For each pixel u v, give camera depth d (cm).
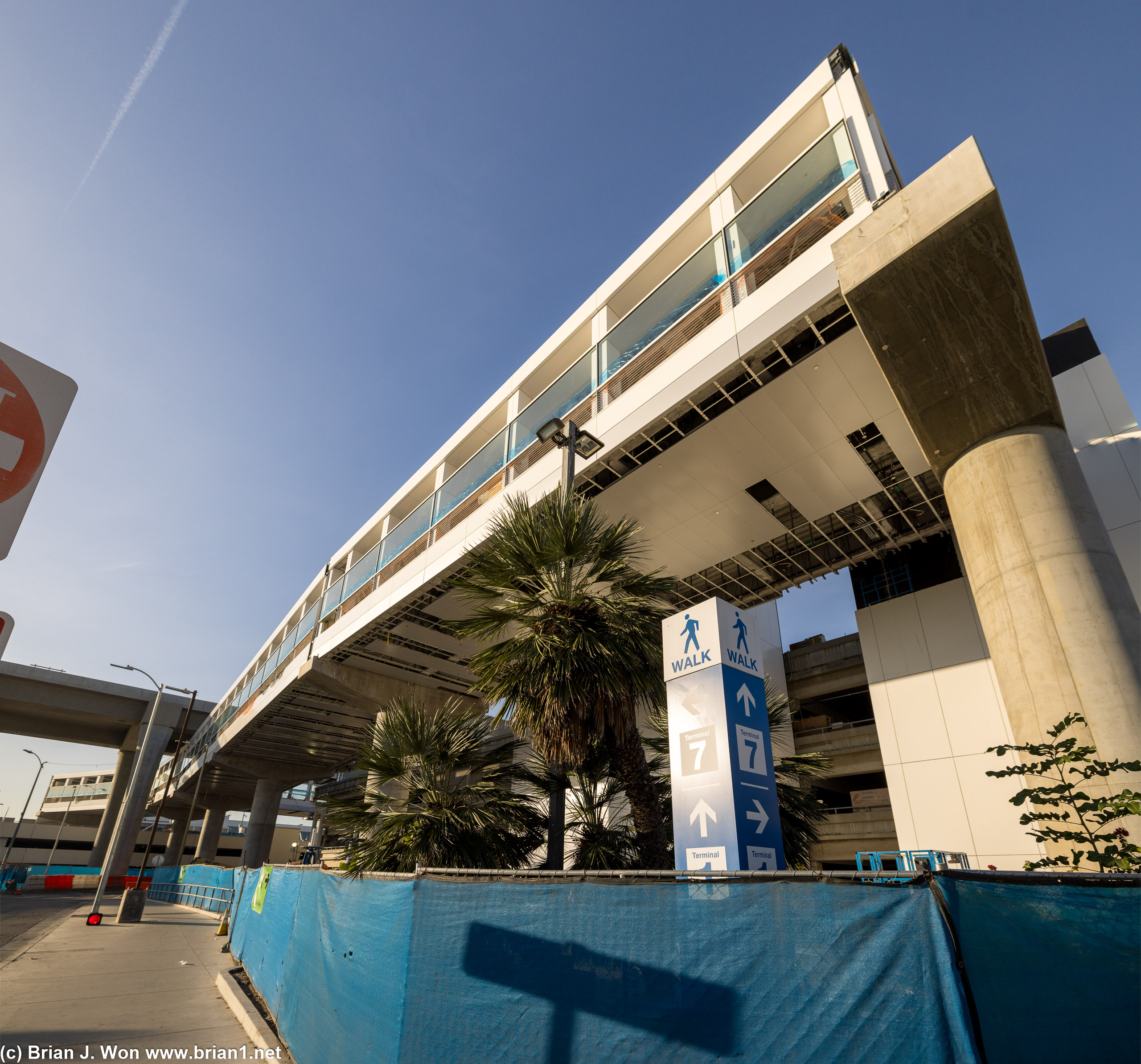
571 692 666
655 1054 241
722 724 470
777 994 223
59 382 242
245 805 5897
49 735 5428
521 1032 287
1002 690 696
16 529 210
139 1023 633
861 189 871
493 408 1742
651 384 1067
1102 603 644
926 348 759
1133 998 175
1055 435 748
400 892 395
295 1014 544
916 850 1000
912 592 1450
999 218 674
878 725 1397
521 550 784
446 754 816
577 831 791
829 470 1172
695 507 1278
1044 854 1085
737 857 425
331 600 2162
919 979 199
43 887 4684
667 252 1283
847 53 1026
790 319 872
